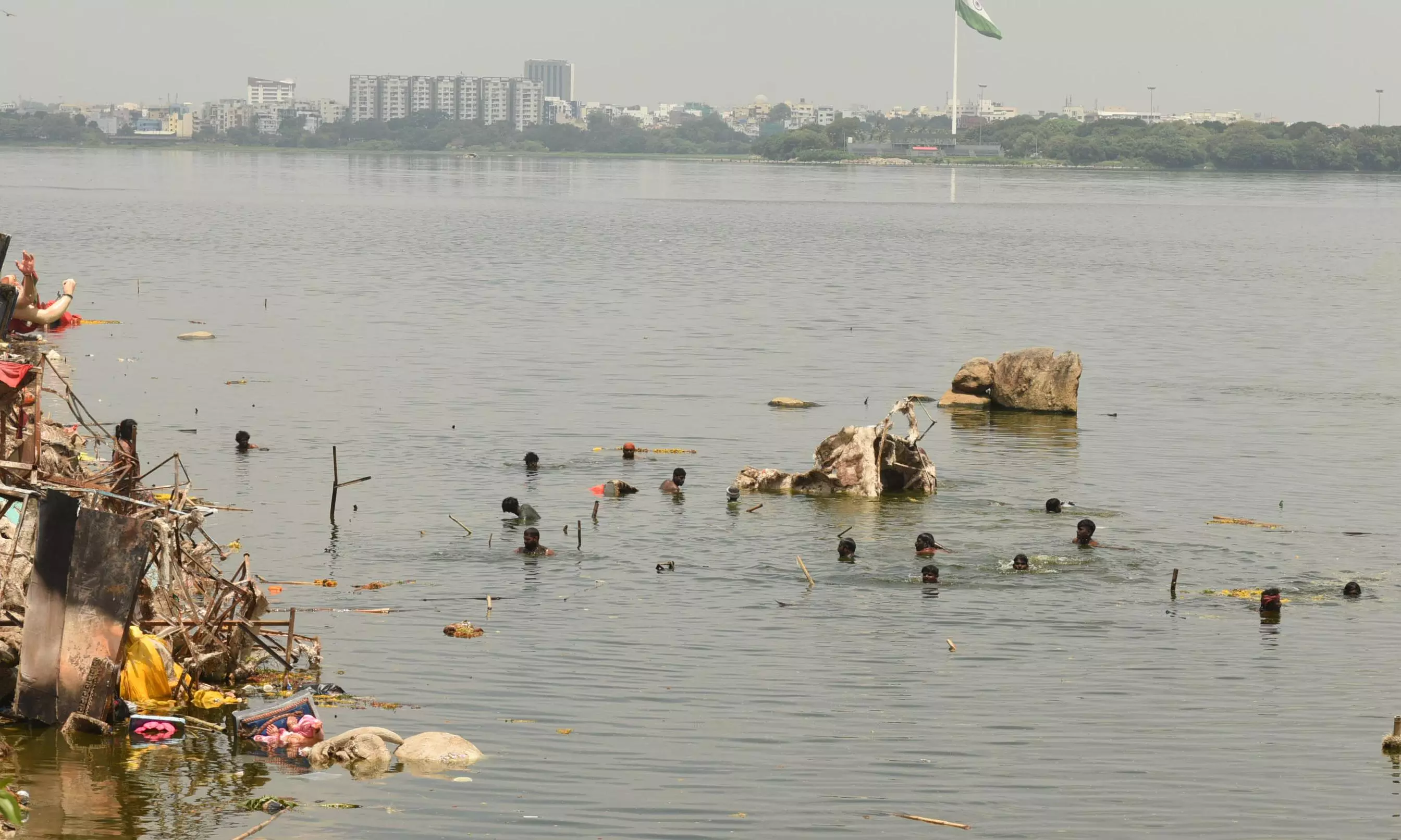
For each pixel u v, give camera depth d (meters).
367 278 103.38
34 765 22.59
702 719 24.97
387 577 33.34
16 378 24.95
